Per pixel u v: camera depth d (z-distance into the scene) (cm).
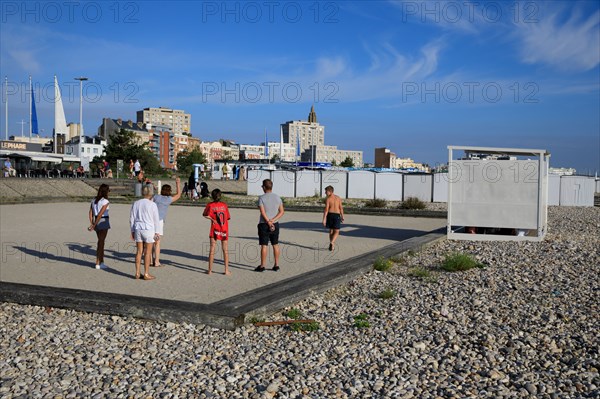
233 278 1004
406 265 1136
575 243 1416
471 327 689
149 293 871
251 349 611
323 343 631
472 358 580
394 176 4088
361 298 847
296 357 584
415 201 3234
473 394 489
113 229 1853
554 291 866
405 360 575
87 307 763
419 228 2016
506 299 824
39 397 479
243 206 3122
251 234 1752
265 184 1078
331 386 506
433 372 543
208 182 5316
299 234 1784
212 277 1014
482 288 898
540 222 1489
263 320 728
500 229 1627
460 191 1548
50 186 3866
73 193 3925
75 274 1041
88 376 527
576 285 907
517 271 1033
